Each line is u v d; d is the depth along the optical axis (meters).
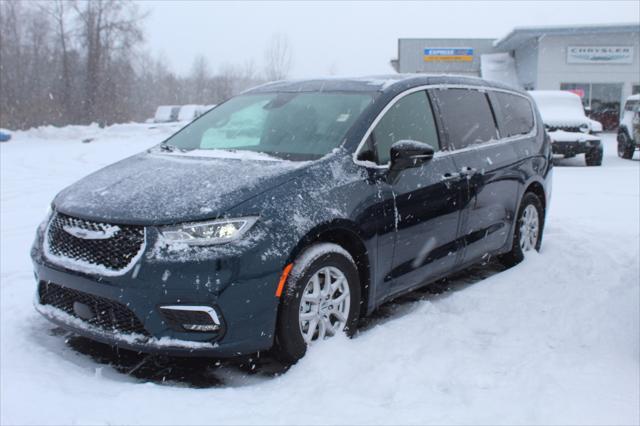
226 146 4.46
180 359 3.79
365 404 3.07
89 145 22.88
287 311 3.43
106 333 3.39
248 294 3.28
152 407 3.02
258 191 3.50
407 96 4.57
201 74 67.88
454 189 4.63
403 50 36.88
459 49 36.59
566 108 16.61
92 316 3.46
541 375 3.38
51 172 13.56
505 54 35.78
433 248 4.51
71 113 42.62
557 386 3.24
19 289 4.98
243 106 4.95
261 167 3.83
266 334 3.37
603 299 4.64
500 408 3.04
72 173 13.42
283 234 3.41
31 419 2.90
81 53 43.47
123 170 4.13
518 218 5.72
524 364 3.56
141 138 26.62
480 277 5.61
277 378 3.43
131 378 3.54
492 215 5.19
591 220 8.02
